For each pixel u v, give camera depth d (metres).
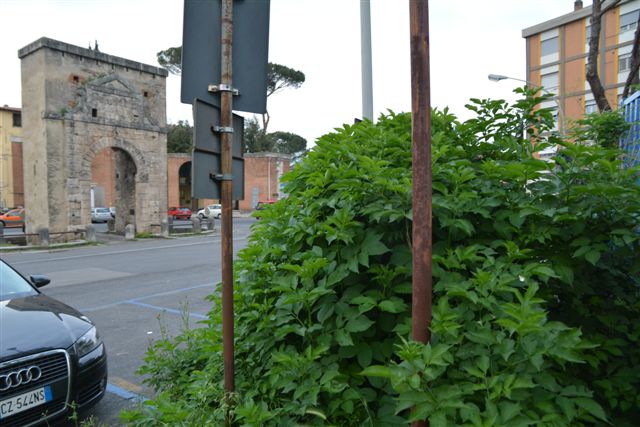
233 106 2.68
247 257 2.90
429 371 1.68
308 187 3.00
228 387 2.55
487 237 2.54
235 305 2.91
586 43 37.84
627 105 4.02
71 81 22.23
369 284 2.46
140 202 25.28
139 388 5.07
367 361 2.23
